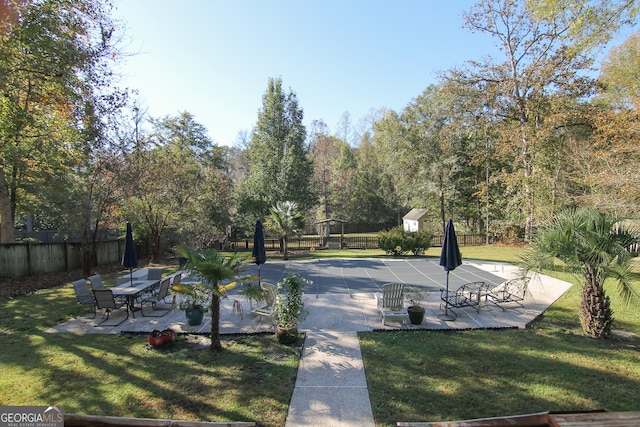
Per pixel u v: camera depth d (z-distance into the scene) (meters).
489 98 24.50
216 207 26.06
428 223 35.84
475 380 5.87
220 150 39.78
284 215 21.30
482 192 27.91
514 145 23.61
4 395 5.45
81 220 15.33
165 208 20.09
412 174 34.53
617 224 7.50
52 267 15.71
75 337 8.00
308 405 5.20
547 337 7.79
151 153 20.45
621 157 14.88
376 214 47.97
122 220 18.73
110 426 3.14
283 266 17.73
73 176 17.19
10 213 15.26
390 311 8.87
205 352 7.12
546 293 11.66
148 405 5.18
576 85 21.34
